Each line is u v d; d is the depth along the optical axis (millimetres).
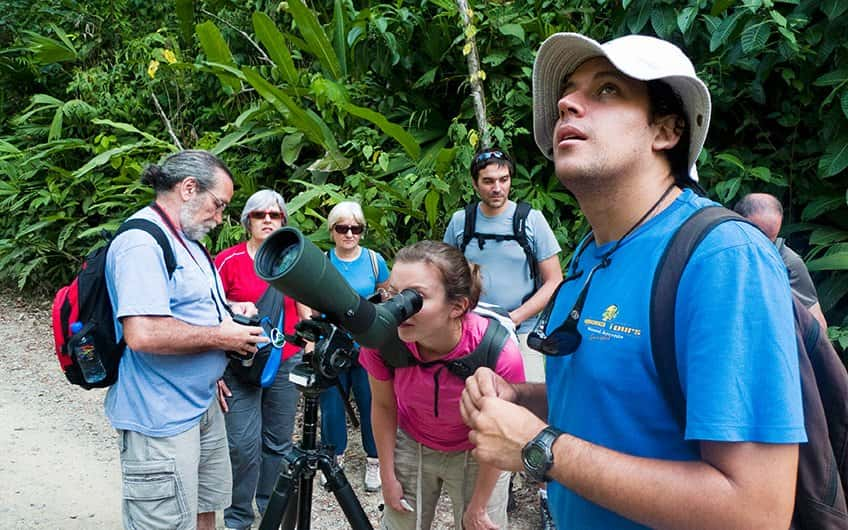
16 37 8102
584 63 1026
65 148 6191
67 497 3168
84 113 6523
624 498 841
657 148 1001
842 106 3473
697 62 4164
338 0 5031
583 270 1106
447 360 1658
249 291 2846
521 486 3264
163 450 2018
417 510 1929
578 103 991
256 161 5676
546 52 1085
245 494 2730
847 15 3518
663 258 909
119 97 6496
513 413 953
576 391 988
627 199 999
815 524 1026
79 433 3877
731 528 790
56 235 6527
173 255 2047
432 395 1715
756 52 3674
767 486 783
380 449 1899
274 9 6031
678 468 831
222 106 6328
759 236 873
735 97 3990
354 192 4695
